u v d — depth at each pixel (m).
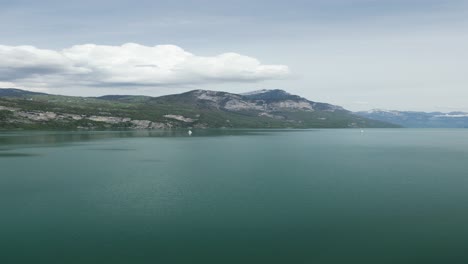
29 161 130.00
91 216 60.50
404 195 75.94
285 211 63.56
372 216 60.69
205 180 92.94
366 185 86.44
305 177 97.94
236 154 162.62
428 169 113.75
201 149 187.62
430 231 53.56
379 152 178.00
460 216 60.59
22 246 48.09
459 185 86.38
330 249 47.12
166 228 54.81
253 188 83.00
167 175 101.00
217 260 43.97
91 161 131.75
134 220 58.59
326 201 70.56
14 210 63.81
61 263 43.25
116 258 44.56
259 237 51.25
